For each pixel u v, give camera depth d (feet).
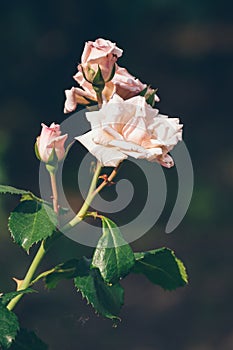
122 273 6.75
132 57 51.08
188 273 31.81
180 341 27.84
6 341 6.62
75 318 10.07
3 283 28.09
